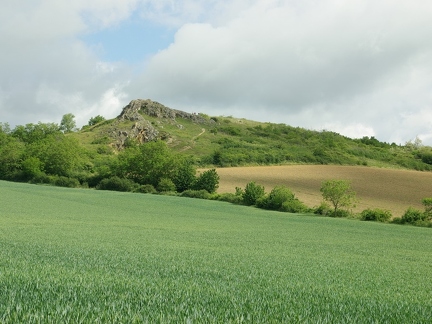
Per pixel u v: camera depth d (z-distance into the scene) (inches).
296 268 564.4
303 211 2324.1
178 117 6535.4
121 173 3383.4
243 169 3855.8
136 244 807.1
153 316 205.9
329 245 1051.9
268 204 2479.1
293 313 236.2
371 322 230.1
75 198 2405.3
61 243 725.9
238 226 1512.1
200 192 2965.1
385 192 2955.2
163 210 2070.6
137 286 301.9
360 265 671.1
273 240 1100.5
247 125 6850.4
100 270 405.4
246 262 598.2
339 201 2178.9
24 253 531.2
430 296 378.0
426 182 3326.8
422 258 870.4
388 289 413.7
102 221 1439.5
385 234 1464.1
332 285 413.4
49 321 185.8
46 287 269.3
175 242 910.4
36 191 2674.7
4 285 269.4
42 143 3885.3
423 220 1918.1
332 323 221.3
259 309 242.1
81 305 221.5
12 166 3784.5
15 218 1355.8
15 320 185.5
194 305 239.8
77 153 3794.3
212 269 480.4
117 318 197.8
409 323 233.0
